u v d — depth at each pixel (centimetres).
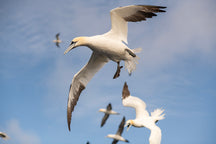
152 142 1083
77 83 1090
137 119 1196
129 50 982
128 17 971
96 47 982
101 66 1082
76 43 982
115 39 984
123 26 983
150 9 957
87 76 1086
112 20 972
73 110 1084
